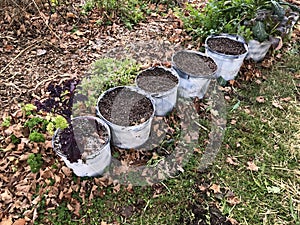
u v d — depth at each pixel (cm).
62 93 285
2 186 226
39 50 329
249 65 337
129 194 232
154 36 361
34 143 241
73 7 379
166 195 234
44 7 369
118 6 378
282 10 323
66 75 303
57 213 218
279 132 283
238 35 323
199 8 394
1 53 324
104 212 223
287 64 352
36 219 214
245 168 254
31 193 223
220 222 222
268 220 225
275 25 330
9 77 300
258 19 326
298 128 287
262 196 238
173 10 400
